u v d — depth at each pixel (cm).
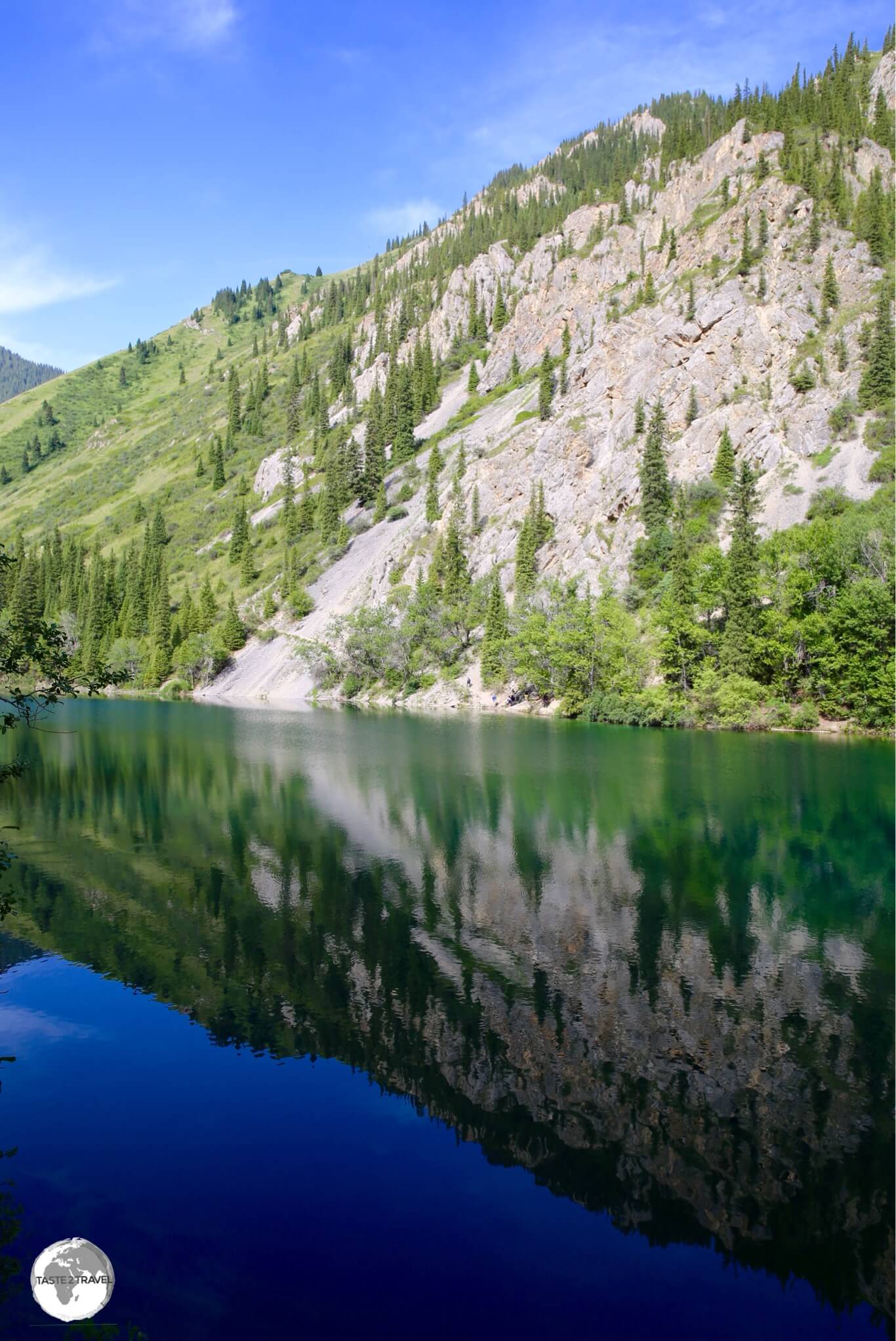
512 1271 1362
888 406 10525
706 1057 2062
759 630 9312
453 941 2792
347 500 18875
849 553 8769
